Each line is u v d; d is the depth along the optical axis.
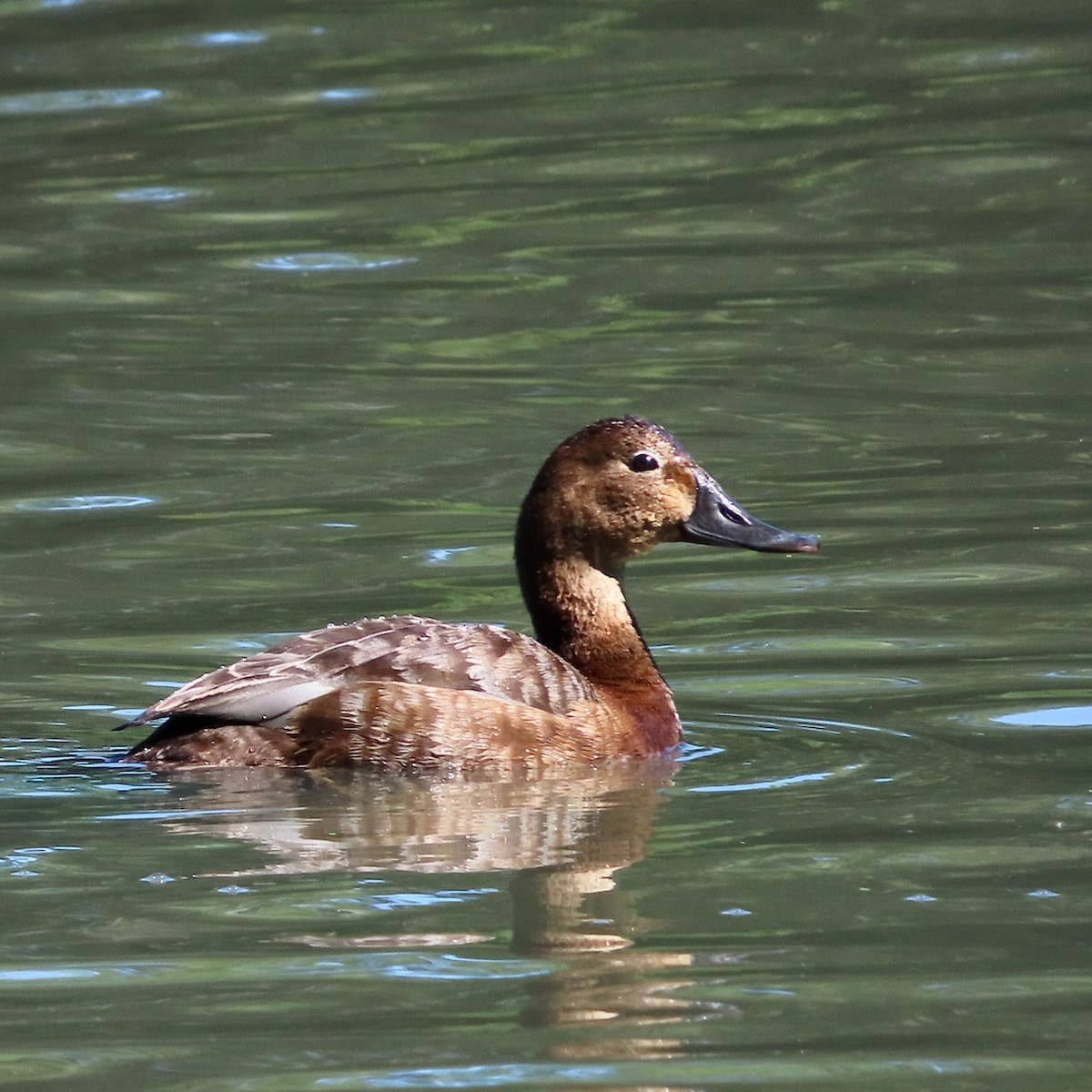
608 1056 6.97
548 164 22.66
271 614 12.81
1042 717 10.93
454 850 9.05
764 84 24.39
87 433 16.45
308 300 19.56
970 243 20.41
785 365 17.75
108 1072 6.89
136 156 23.11
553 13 26.70
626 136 23.25
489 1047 7.04
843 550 13.89
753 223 21.11
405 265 20.39
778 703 11.32
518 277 20.02
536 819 9.51
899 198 21.50
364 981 7.60
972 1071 6.83
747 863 8.84
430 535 14.30
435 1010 7.36
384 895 8.45
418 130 23.62
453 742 10.10
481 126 23.72
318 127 23.86
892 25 25.92
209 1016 7.32
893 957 7.76
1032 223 20.77
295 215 21.67
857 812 9.53
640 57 25.42
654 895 8.46
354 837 9.19
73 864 8.81
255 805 9.60
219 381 17.61
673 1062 6.93
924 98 23.80
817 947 7.86
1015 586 13.07
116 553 14.00
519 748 10.23
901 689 11.47
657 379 17.47
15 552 14.02
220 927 8.12
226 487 15.30
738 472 15.34
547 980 7.57
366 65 25.52
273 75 25.22
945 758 10.33
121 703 11.36
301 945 7.93
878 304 19.16
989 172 21.89
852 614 12.78
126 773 10.06
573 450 11.53
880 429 16.23
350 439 16.25
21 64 25.42
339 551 14.01
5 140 23.39
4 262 20.61
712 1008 7.35
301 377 17.72
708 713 11.25
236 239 21.11
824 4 26.55
